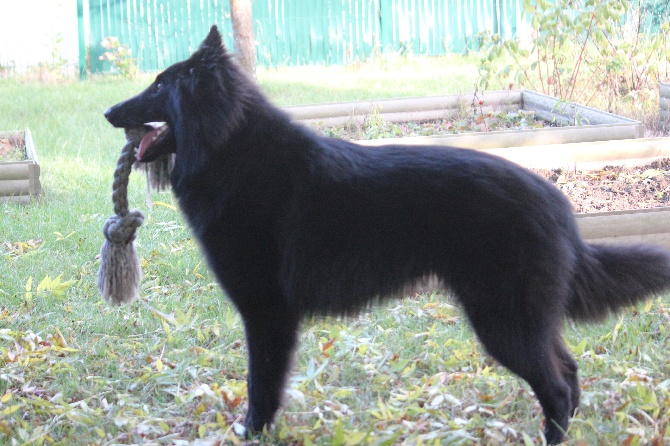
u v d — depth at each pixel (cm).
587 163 756
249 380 416
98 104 1314
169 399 462
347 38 1711
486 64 1061
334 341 497
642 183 721
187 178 405
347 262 388
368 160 390
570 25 1008
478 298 372
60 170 936
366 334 530
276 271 401
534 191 375
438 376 457
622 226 585
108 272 443
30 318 559
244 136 398
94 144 1058
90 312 567
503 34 1742
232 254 401
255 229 396
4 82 1578
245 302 407
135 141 434
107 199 831
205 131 394
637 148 758
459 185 370
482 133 756
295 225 390
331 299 398
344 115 1014
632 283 390
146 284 608
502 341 373
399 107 1026
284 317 406
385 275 387
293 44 1698
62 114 1238
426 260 380
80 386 467
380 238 381
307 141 398
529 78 1141
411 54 1677
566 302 385
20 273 638
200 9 1664
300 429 411
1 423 408
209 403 444
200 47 407
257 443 402
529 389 449
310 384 463
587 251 394
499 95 1047
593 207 671
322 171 387
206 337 529
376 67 1620
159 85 418
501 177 373
